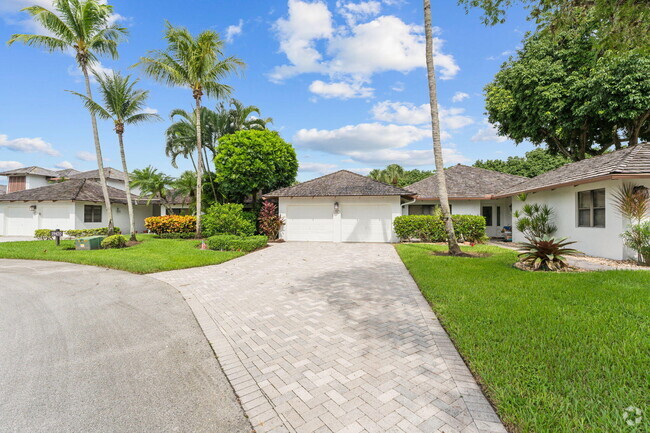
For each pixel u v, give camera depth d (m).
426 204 20.00
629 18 6.03
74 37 14.45
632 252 8.63
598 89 13.89
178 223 18.95
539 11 7.03
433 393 2.69
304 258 10.98
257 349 3.73
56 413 2.53
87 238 14.14
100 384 2.99
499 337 3.61
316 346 3.74
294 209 17.41
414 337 3.93
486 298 5.20
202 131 20.88
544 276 6.68
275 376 3.08
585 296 5.07
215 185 21.89
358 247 14.16
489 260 9.15
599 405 2.35
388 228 16.53
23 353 3.72
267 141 19.33
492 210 19.44
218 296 6.23
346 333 4.12
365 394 2.71
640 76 12.91
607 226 9.34
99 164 15.70
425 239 15.85
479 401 2.55
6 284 7.50
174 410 2.56
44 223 21.58
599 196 9.87
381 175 41.00
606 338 3.47
